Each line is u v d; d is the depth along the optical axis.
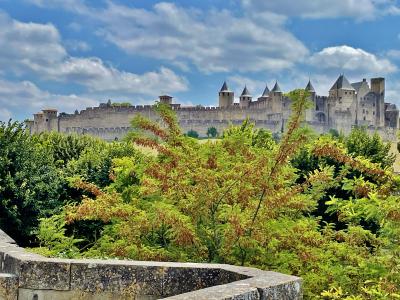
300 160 24.08
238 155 11.52
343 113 169.12
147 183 10.95
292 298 5.41
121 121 151.75
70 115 160.00
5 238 8.38
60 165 33.12
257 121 150.00
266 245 9.97
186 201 10.55
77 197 23.91
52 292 6.55
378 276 8.89
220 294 4.89
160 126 11.72
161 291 6.35
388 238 9.39
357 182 9.46
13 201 21.72
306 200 10.61
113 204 11.54
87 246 13.68
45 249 9.55
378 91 176.75
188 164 10.73
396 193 9.19
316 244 10.01
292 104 10.04
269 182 10.10
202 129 150.50
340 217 10.06
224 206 10.41
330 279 9.19
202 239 10.19
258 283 5.30
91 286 6.51
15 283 6.57
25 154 23.02
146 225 10.27
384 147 36.38
